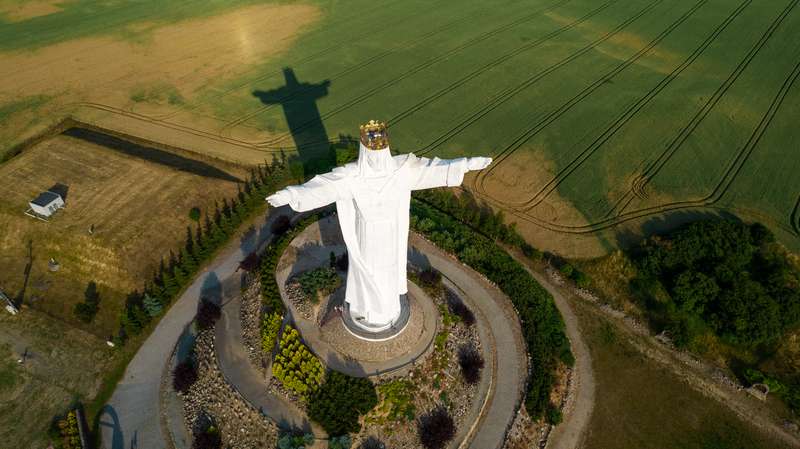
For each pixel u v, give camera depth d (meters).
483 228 67.50
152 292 59.09
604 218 71.69
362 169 37.31
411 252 63.03
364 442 45.53
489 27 120.50
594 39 116.38
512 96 96.94
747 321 55.25
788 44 114.62
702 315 58.34
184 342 55.16
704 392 52.56
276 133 86.62
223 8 126.94
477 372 49.97
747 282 58.12
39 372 52.94
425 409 47.38
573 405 50.94
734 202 74.56
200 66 104.50
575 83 100.94
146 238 64.94
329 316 51.03
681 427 49.72
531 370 52.09
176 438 47.22
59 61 104.75
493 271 60.94
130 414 49.09
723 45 114.56
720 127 89.56
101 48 109.38
